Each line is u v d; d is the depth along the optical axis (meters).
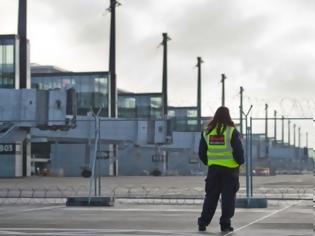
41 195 56.72
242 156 22.58
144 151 194.12
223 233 22.56
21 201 46.69
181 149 184.12
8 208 37.03
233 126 22.72
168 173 194.12
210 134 22.86
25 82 153.75
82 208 37.06
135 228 24.75
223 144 22.64
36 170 196.62
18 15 155.25
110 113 190.75
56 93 123.00
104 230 23.98
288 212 33.78
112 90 191.88
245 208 37.44
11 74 152.62
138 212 33.53
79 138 137.88
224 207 22.89
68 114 122.19
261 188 75.12
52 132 141.12
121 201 45.75
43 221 28.02
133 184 94.12
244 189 68.69
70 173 177.12
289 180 129.25
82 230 24.02
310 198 49.22
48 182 103.88
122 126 148.62
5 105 125.38
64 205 40.47
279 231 23.38
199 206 39.38
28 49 156.38
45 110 123.00
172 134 164.75
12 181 111.56
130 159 194.50
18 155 143.00
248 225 25.91
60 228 24.88
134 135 149.50
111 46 193.50
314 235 22.02
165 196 52.38
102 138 146.62
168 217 30.06
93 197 39.44
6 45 153.25
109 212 33.47
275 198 48.69
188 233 22.62
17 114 124.44
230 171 22.67
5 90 125.44
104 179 135.00
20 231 23.73
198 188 76.12
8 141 126.88
